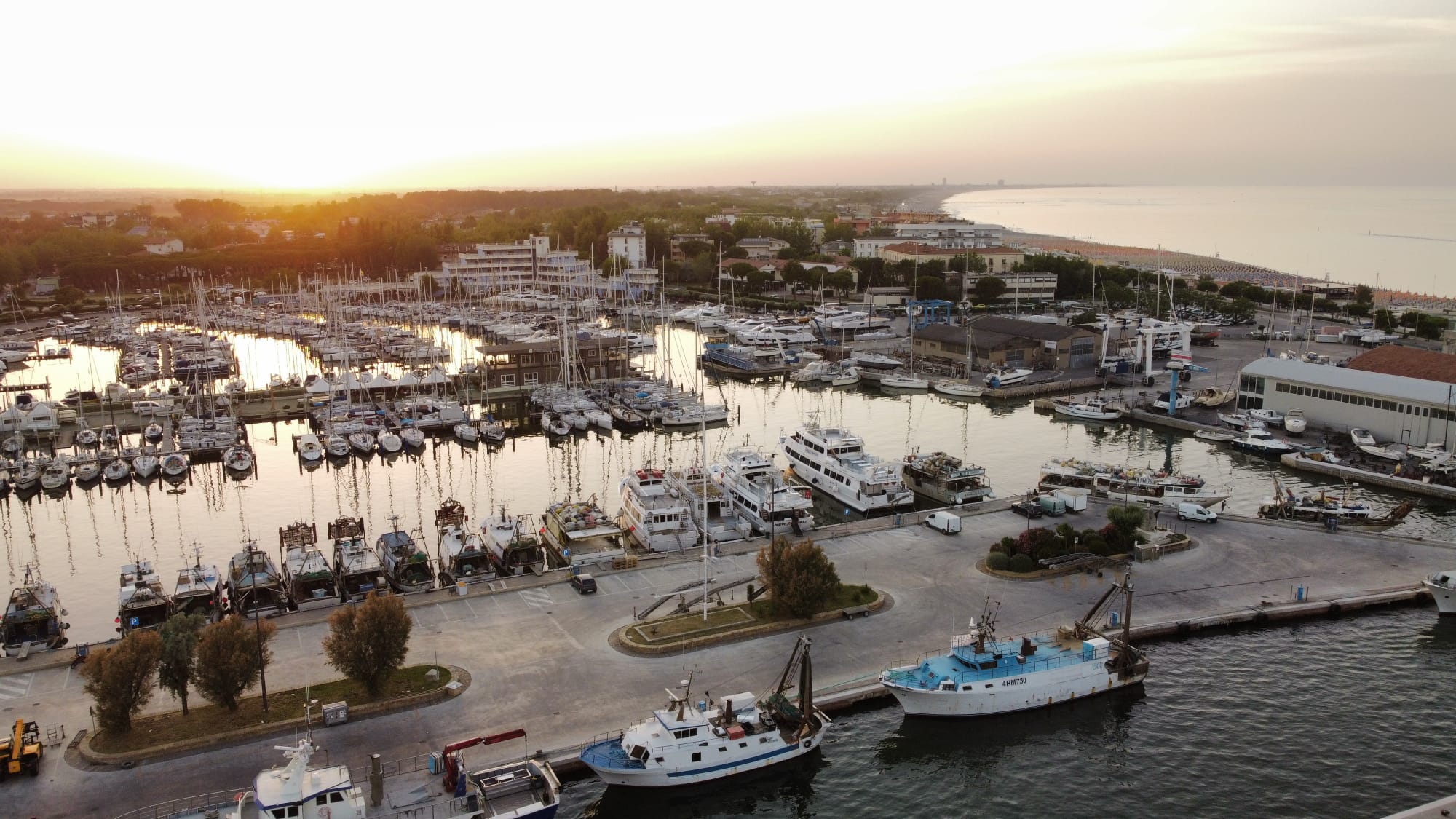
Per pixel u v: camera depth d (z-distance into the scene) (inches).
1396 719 2876.5
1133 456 6161.4
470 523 4982.8
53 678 2999.5
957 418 7327.8
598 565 3959.2
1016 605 3526.1
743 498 4778.5
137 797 2372.0
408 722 2723.9
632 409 7436.0
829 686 2965.1
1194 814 2480.3
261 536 4904.0
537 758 2561.5
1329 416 6427.2
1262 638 3371.1
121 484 5910.4
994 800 2564.0
